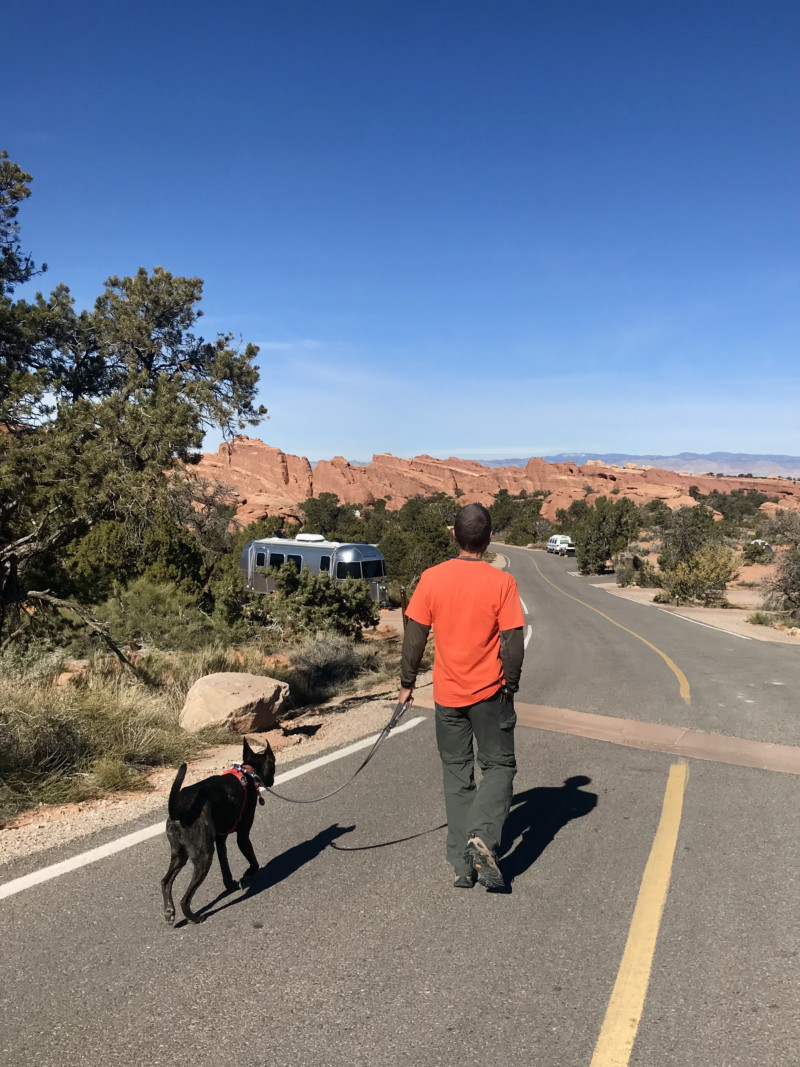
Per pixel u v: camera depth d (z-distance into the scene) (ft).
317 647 40.55
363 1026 8.80
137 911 11.80
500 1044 8.48
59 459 25.67
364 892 12.60
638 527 204.64
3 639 33.73
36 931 11.10
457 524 13.04
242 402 56.03
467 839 12.35
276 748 22.80
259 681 26.37
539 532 324.39
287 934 11.11
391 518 359.87
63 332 52.06
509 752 12.61
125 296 61.52
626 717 28.09
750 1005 9.36
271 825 15.90
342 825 15.87
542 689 34.58
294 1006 9.20
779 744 23.77
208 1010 9.10
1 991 9.50
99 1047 8.39
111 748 20.34
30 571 35.94
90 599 43.78
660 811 17.03
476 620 12.40
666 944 10.89
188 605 50.85
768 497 554.87
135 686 28.17
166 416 26.61
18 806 16.60
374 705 30.12
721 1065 8.16
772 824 16.17
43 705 21.24
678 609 100.42
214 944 10.78
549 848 14.74
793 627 75.97
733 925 11.51
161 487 26.78
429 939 10.98
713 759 21.85
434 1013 9.08
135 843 14.58
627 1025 8.86
